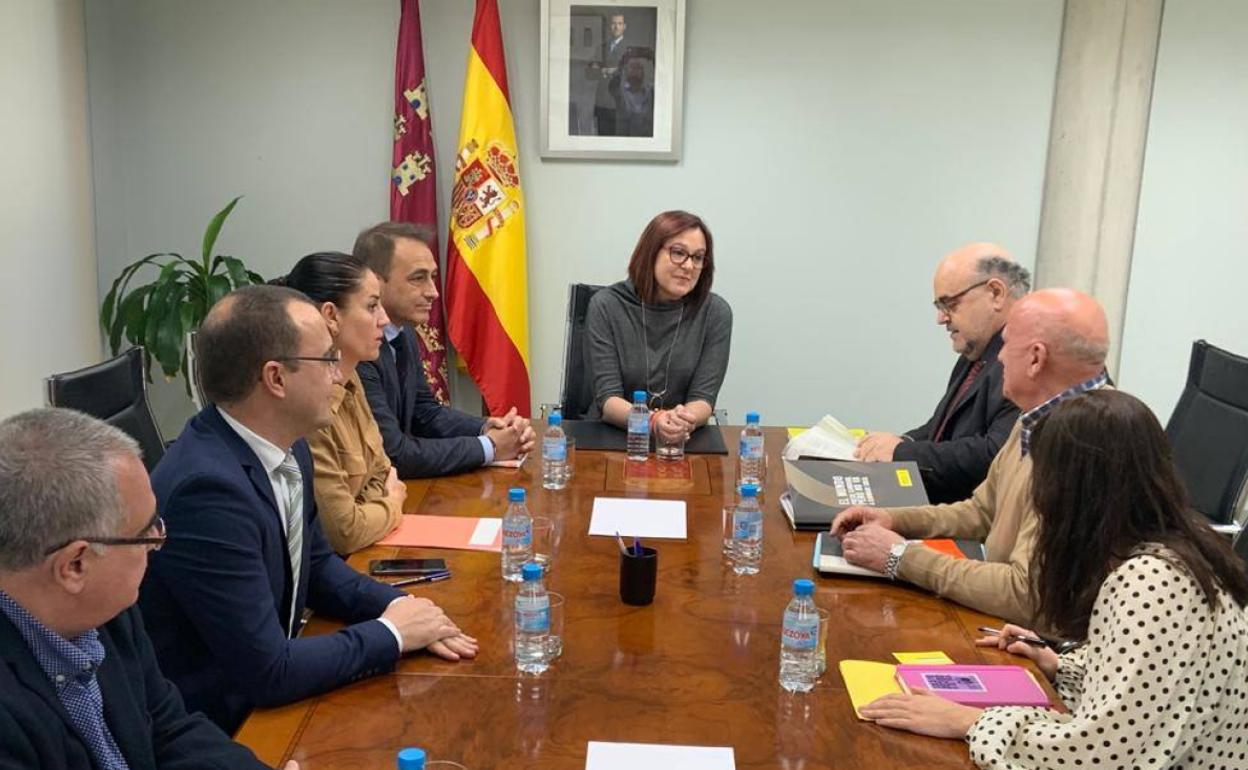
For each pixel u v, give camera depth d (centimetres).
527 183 414
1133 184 401
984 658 171
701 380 336
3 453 113
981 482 263
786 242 417
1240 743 142
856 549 204
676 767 136
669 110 404
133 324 370
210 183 413
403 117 396
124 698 131
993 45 400
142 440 248
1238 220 408
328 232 418
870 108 407
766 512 243
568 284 421
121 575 118
